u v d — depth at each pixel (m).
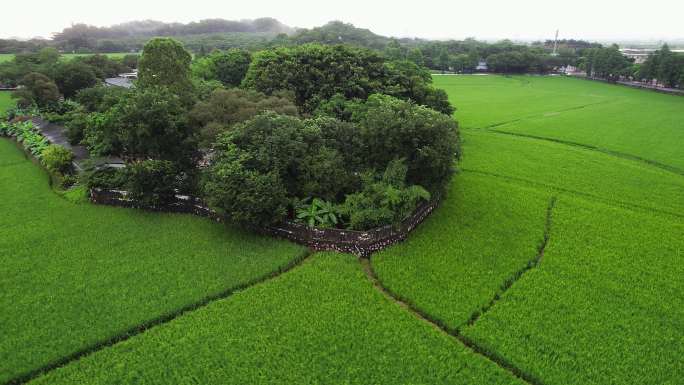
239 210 25.47
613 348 17.94
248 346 17.86
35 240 26.66
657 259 25.27
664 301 21.33
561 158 46.22
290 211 28.53
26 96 59.69
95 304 20.44
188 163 31.81
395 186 27.41
